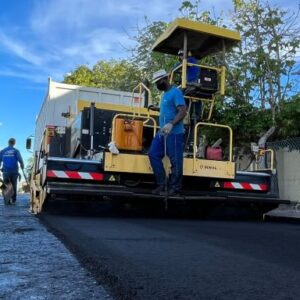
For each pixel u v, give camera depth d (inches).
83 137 389.1
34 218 313.3
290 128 517.0
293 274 152.1
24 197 702.5
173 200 325.7
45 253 178.2
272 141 546.0
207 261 168.9
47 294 124.6
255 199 342.0
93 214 337.1
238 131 536.4
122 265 156.9
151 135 350.0
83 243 196.7
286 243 216.5
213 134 512.7
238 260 172.4
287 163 520.7
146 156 323.6
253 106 537.0
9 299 120.0
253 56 534.3
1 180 539.8
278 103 526.3
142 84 381.7
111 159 317.7
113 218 315.0
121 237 218.5
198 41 351.6
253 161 430.9
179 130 314.3
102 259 164.9
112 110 400.8
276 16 540.7
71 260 166.2
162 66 612.7
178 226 277.6
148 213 352.5
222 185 352.5
